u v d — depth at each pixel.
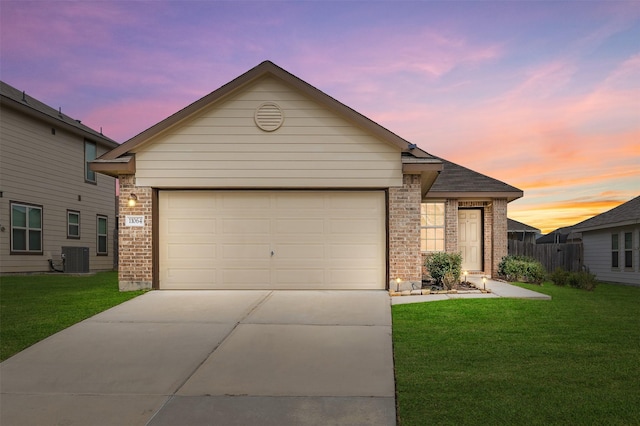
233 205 11.54
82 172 21.62
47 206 19.22
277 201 11.55
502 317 8.76
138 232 11.35
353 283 11.50
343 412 4.83
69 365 6.28
